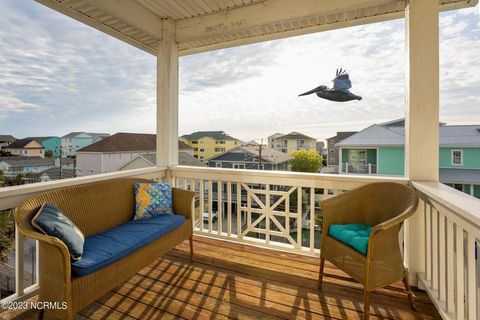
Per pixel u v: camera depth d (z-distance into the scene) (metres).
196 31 3.01
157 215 2.32
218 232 3.00
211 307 1.71
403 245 2.19
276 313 1.66
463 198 1.37
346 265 1.66
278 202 2.69
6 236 1.80
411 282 2.01
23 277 1.76
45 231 1.36
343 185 2.35
